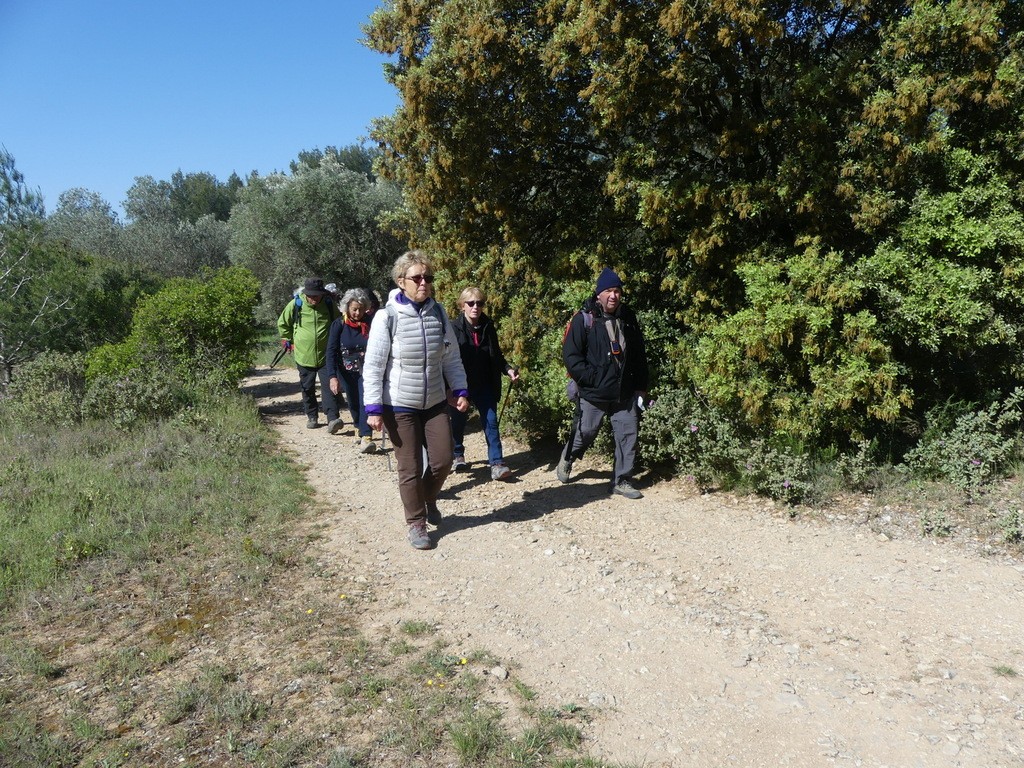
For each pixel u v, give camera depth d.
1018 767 2.72
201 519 5.51
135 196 44.50
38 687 3.38
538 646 3.78
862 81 6.00
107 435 7.92
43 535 5.04
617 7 6.23
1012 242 5.61
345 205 25.86
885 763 2.81
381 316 4.77
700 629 3.89
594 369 5.87
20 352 11.83
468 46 7.02
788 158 6.29
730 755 2.91
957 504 5.18
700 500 5.84
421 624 3.97
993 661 3.40
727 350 6.07
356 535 5.34
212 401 9.80
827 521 5.19
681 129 7.01
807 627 3.84
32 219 12.02
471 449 8.09
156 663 3.58
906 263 5.71
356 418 9.00
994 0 5.64
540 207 8.62
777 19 6.39
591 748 2.96
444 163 7.89
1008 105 5.93
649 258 7.67
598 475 6.71
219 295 11.20
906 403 5.75
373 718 3.13
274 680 3.42
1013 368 6.54
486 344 6.68
